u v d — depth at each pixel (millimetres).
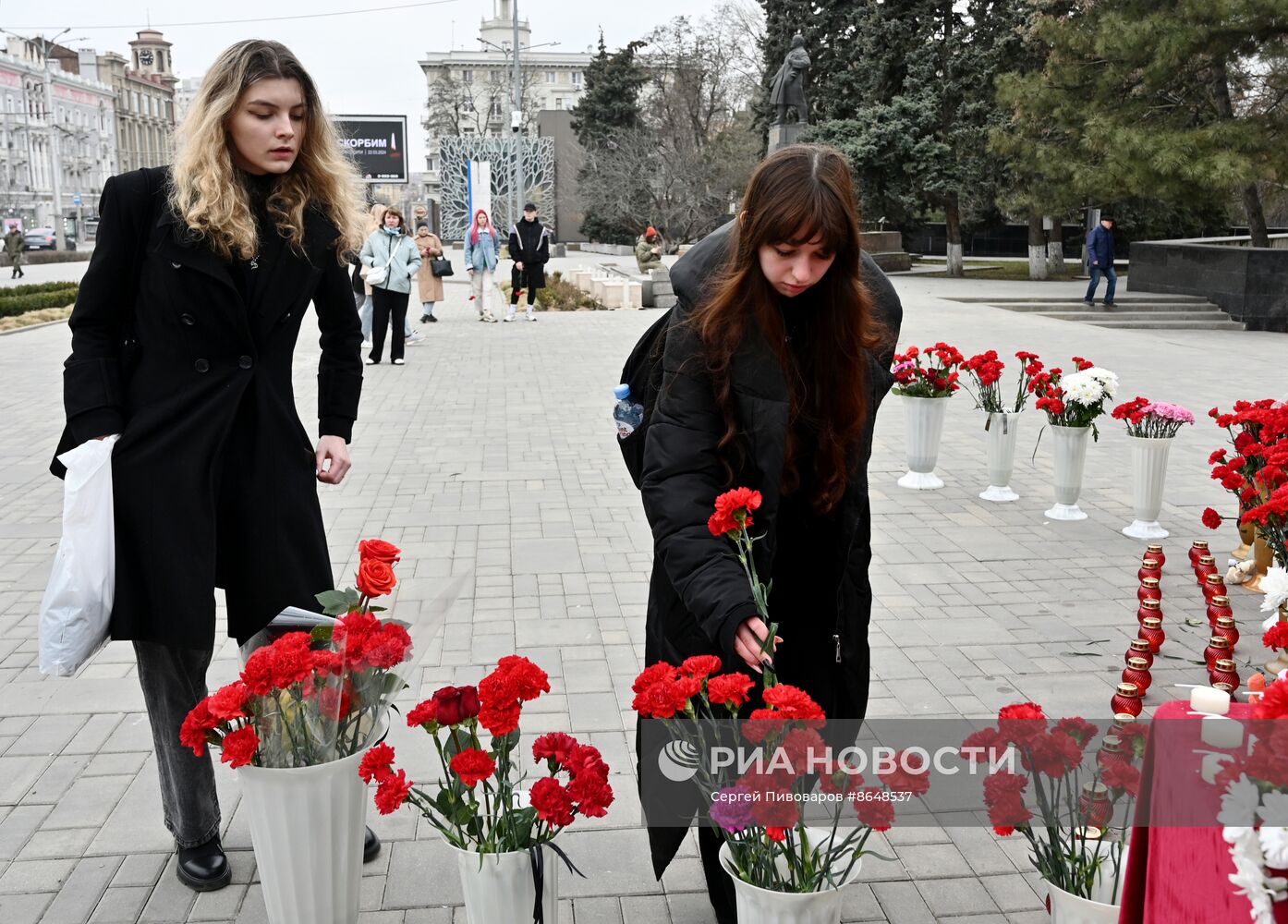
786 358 2375
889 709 4117
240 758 2281
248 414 2848
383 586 2586
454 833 2473
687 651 2576
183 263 2697
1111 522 6695
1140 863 1960
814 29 35875
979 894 3014
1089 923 2238
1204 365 13492
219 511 2842
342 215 2961
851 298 2346
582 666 4496
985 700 4191
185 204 2662
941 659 4594
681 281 2428
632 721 4016
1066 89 23484
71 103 97438
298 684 2396
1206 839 1688
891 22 30109
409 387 11555
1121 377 12430
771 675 2316
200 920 2859
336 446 3131
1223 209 32156
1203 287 20750
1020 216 31672
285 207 2830
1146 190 21656
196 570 2711
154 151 119562
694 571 2309
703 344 2361
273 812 2422
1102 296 22750
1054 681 4371
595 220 54656
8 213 82625
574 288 22719
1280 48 20047
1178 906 1767
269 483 2844
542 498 7141
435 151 76062
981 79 29141
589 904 2971
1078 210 29734
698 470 2406
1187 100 22219
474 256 18625
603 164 48312
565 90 103250
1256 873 1568
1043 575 5703
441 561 5855
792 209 2174
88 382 2719
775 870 2311
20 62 87062
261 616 2857
